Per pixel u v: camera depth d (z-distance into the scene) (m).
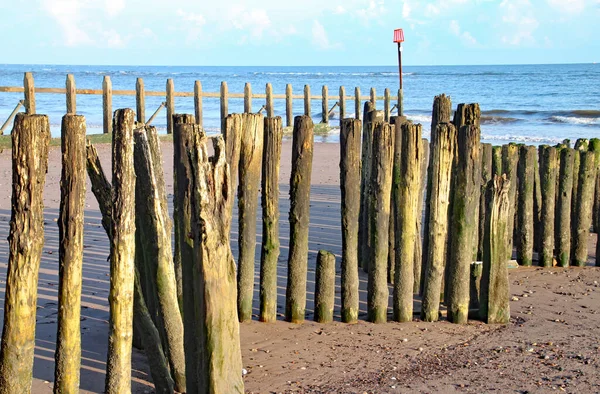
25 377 3.54
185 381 4.25
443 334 5.74
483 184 7.54
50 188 12.08
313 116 30.64
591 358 5.24
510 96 44.84
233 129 5.45
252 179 5.66
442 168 5.86
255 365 5.02
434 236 5.95
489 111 32.00
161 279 4.33
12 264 3.46
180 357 4.42
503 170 7.96
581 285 7.28
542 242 8.02
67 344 3.71
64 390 3.74
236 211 9.51
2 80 71.56
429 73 91.25
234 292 3.83
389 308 6.45
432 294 6.02
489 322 6.04
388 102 25.88
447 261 6.40
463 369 5.02
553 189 7.91
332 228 9.72
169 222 4.46
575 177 8.33
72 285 3.68
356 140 5.70
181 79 73.62
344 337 5.61
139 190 4.27
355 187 5.77
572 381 4.82
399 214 5.88
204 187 3.69
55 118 28.08
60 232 3.67
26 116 3.37
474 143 5.80
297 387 4.67
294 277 5.87
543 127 26.72
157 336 4.30
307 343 5.46
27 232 3.44
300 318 5.93
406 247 5.91
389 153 5.77
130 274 3.77
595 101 40.28
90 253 8.18
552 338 5.68
